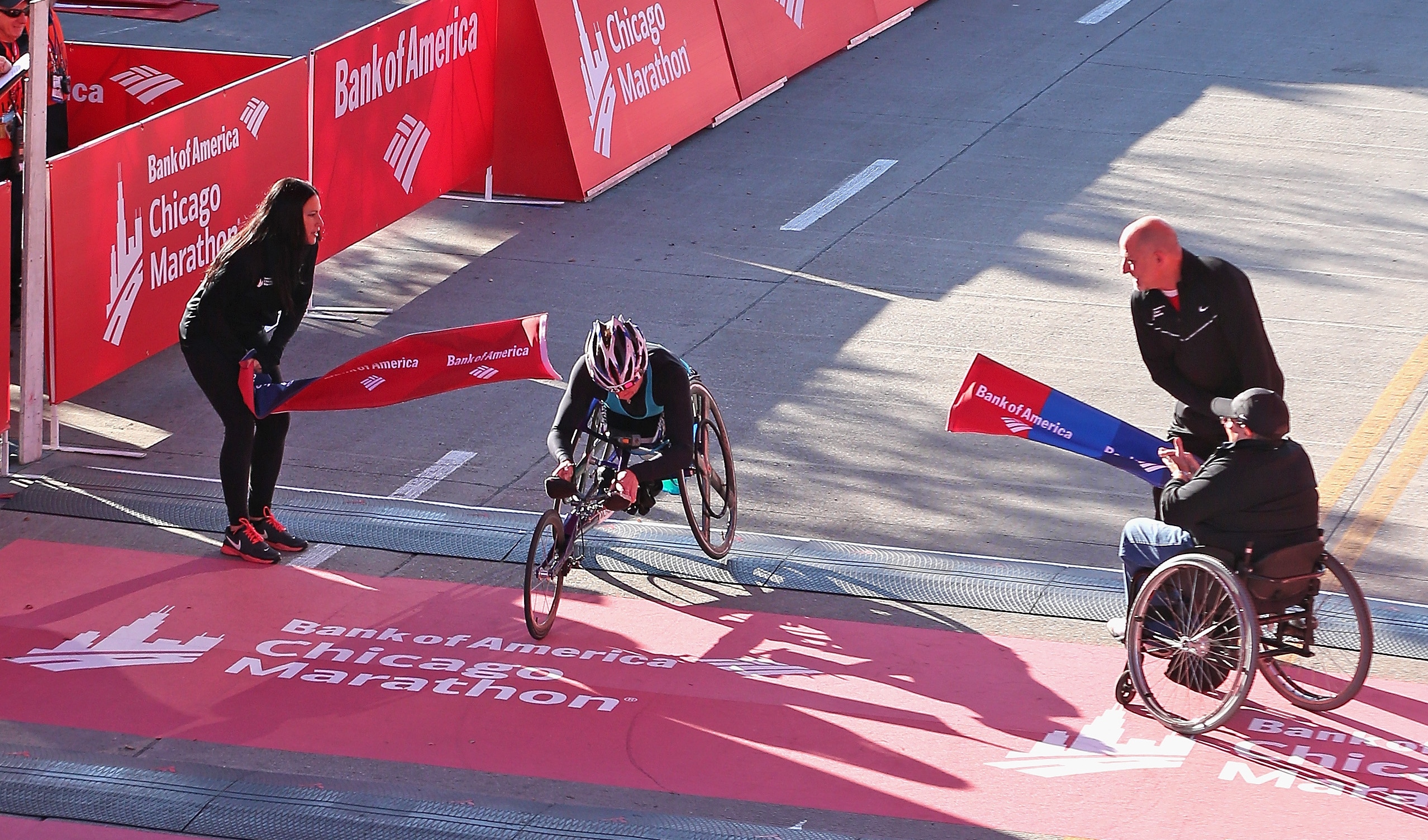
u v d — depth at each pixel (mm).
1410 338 27984
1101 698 16969
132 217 24547
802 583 19797
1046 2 56781
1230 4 55812
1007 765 15609
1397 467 22859
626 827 14430
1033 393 18047
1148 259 16562
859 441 24203
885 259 32656
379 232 34531
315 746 16031
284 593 19500
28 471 23062
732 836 14250
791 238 33969
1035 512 21906
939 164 39062
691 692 17141
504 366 19188
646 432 18609
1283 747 15891
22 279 22484
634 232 34438
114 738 16141
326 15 55656
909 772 15492
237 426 19812
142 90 33656
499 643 18297
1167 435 23000
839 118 43094
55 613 18859
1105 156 39406
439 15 33031
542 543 20688
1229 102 43938
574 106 36250
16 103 25922
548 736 16250
